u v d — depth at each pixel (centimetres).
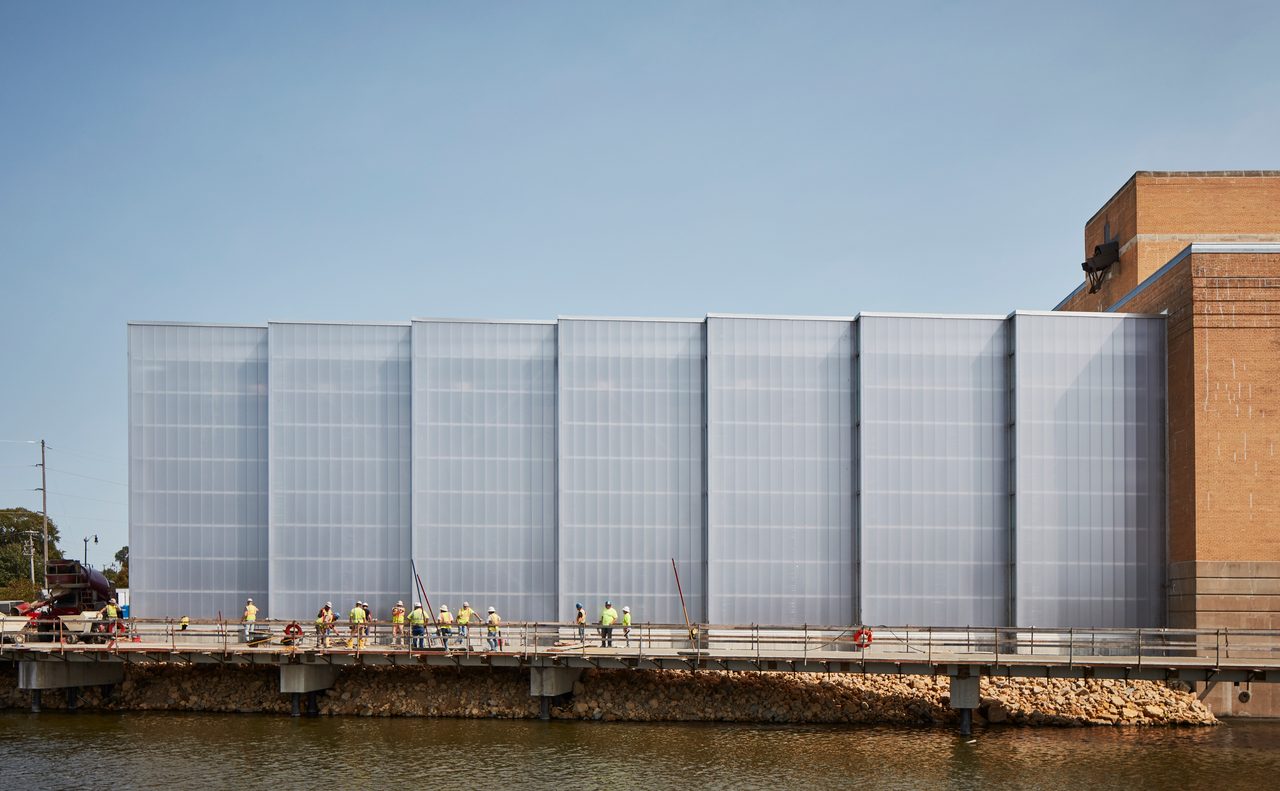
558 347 3709
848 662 3111
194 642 3612
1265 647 3191
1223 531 3394
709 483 3647
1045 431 3612
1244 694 3381
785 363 3700
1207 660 3130
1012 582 3591
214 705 3478
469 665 3328
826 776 2622
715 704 3359
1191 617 3409
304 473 3725
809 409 3694
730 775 2627
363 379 3762
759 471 3669
